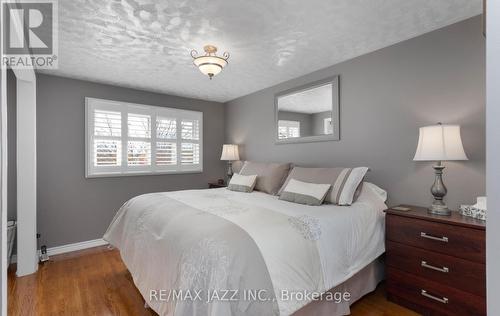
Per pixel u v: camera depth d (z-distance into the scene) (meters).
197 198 2.49
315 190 2.37
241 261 1.30
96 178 3.55
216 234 1.44
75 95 3.41
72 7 1.81
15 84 2.93
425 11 1.94
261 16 1.98
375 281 2.20
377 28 2.19
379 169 2.60
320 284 1.56
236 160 4.48
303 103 3.34
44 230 3.18
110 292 2.26
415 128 2.34
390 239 2.05
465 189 2.04
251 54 2.70
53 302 2.10
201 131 4.60
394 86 2.48
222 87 3.90
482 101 1.96
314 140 3.20
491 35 0.54
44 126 3.19
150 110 4.05
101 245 3.54
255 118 4.16
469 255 1.61
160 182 4.13
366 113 2.70
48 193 3.21
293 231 1.62
